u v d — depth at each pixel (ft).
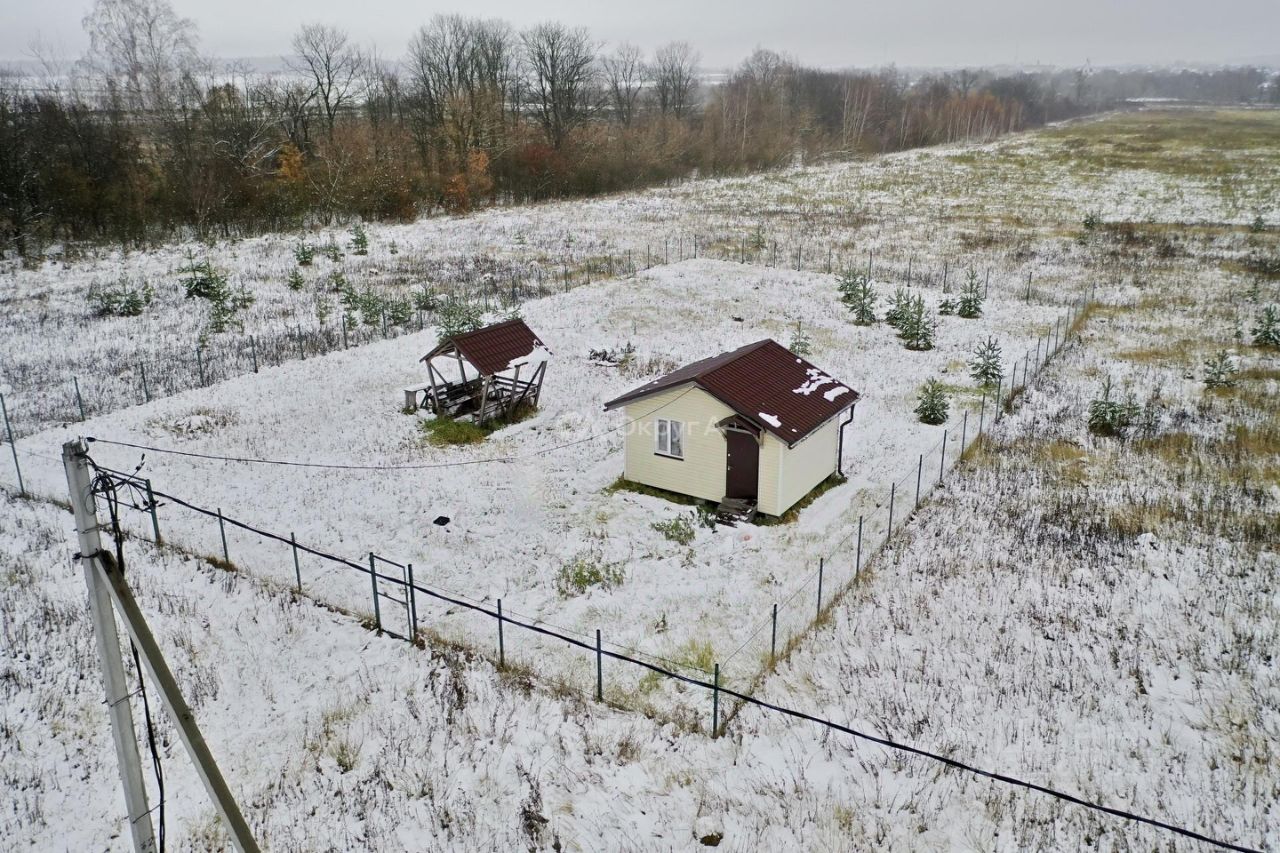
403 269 152.05
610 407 74.23
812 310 130.21
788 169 302.25
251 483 73.77
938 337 118.73
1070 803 40.98
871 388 99.76
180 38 211.61
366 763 43.75
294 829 39.63
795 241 176.76
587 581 59.77
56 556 61.87
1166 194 227.20
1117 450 82.89
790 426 67.92
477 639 53.72
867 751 44.34
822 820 40.04
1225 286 141.59
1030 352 112.27
